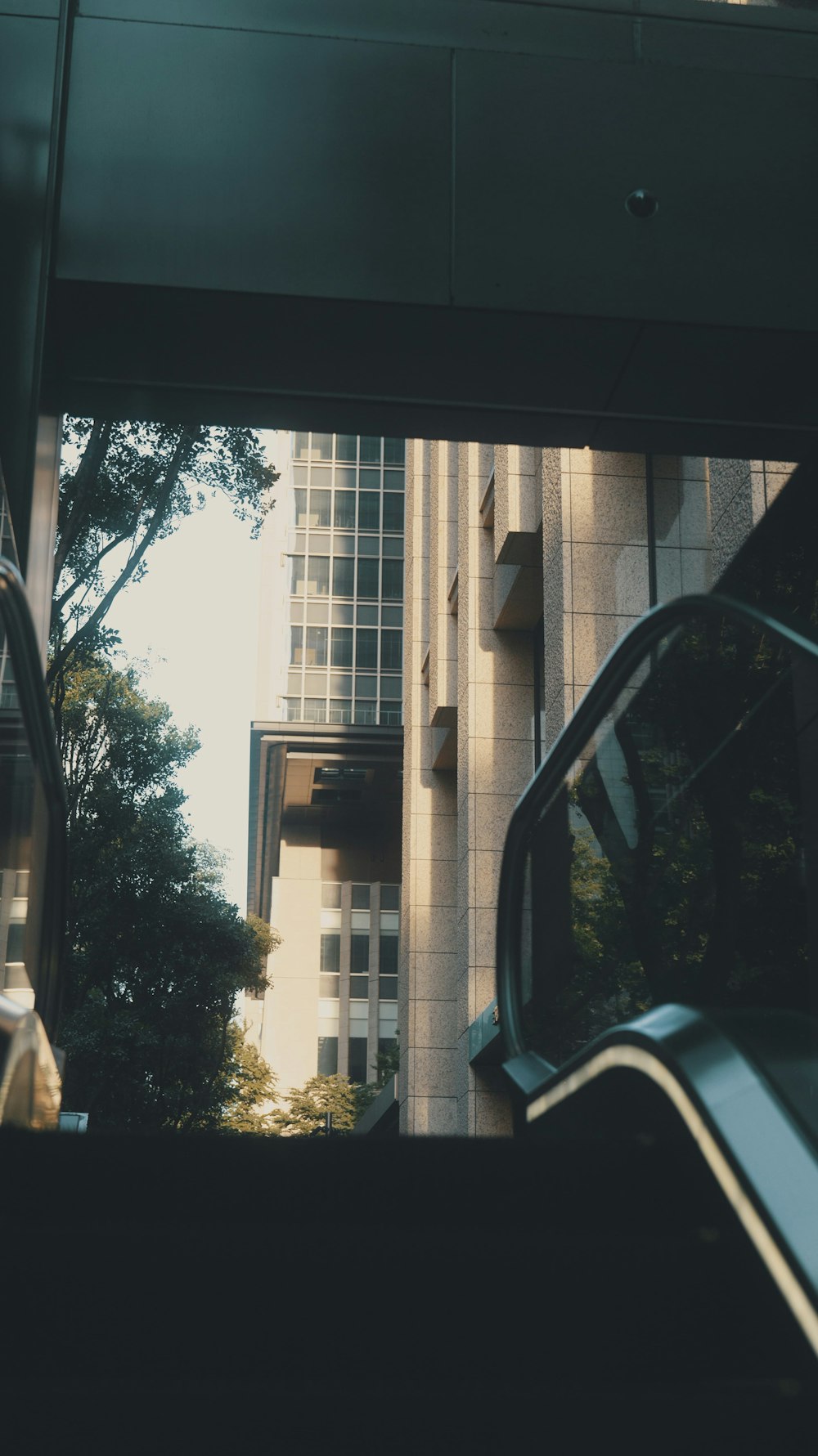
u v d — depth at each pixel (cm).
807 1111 379
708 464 1422
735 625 689
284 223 843
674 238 868
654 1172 406
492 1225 395
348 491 9481
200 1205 389
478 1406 287
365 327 852
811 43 923
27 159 828
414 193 859
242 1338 329
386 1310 338
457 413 911
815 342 866
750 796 695
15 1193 389
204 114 856
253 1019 9369
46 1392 281
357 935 9644
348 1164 401
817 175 891
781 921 693
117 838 2606
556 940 702
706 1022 414
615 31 910
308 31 883
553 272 854
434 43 890
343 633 9206
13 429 774
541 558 2258
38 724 606
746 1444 281
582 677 1697
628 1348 342
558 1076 540
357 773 8931
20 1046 437
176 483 2211
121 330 846
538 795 697
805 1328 315
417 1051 3112
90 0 870
